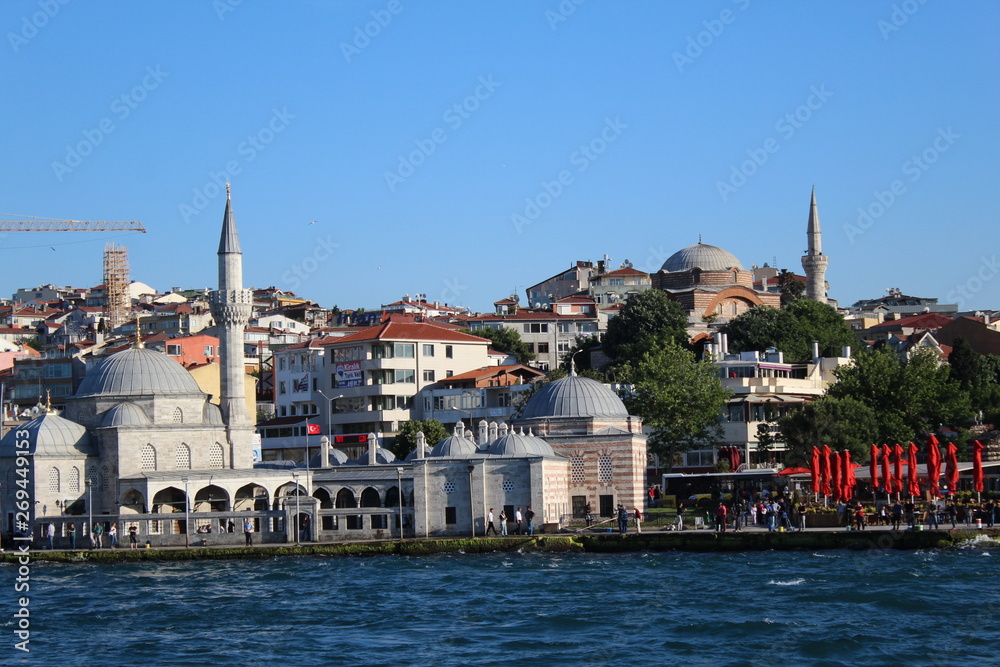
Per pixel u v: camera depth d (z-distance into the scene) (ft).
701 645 223.30
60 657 226.79
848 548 334.24
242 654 226.17
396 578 308.40
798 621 239.09
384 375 558.97
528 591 281.33
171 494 397.80
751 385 521.65
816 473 356.59
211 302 427.33
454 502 382.22
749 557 328.08
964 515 356.79
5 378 628.28
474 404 549.54
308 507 377.50
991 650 214.90
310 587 297.94
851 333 643.45
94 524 376.89
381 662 217.15
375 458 433.89
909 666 206.69
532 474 378.32
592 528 383.86
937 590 265.75
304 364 597.52
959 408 469.98
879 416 455.63
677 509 392.68
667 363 485.56
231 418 422.82
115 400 405.80
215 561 356.38
